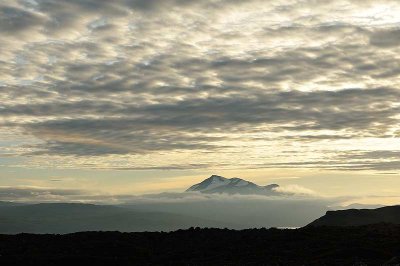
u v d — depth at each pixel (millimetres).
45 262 48562
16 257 50031
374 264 42719
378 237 56156
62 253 52656
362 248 49219
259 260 47281
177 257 51406
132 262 49750
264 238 57906
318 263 43969
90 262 49031
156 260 50531
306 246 52812
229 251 52594
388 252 48406
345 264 43344
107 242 57375
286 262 45562
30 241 58938
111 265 48531
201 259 49656
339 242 53469
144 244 58094
